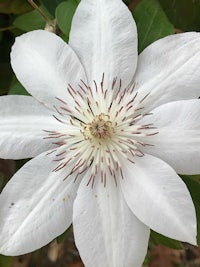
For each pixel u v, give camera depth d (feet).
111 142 0.63
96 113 0.63
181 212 0.60
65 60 0.64
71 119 0.63
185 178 0.68
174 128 0.61
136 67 0.64
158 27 0.68
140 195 0.61
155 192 0.61
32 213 0.63
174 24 0.80
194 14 0.82
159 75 0.63
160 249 1.44
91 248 0.62
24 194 0.63
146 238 0.63
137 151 0.62
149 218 0.61
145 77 0.63
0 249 0.63
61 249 1.48
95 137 0.62
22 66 0.64
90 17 0.64
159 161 0.61
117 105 0.63
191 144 0.60
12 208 0.63
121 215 0.63
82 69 0.64
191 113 0.60
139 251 0.63
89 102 0.63
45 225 0.63
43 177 0.63
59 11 0.70
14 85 0.72
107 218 0.63
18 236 0.63
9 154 0.63
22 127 0.64
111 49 0.64
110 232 0.63
